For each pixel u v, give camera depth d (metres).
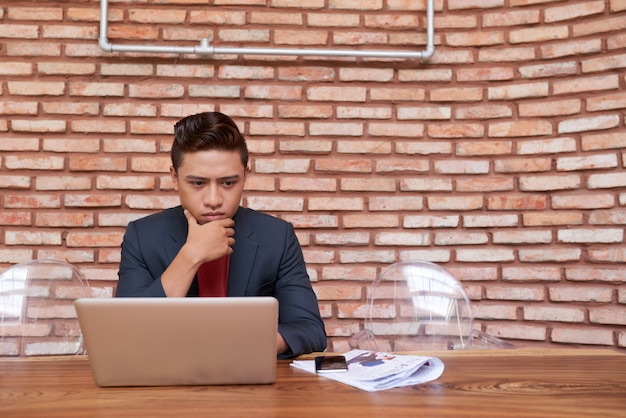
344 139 2.79
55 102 2.72
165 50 2.69
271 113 2.78
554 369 1.24
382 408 0.95
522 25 2.77
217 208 1.42
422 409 0.95
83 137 2.73
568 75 2.70
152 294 1.34
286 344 1.34
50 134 2.72
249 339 1.05
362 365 1.23
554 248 2.70
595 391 1.06
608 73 2.62
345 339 2.76
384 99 2.80
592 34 2.66
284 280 1.63
